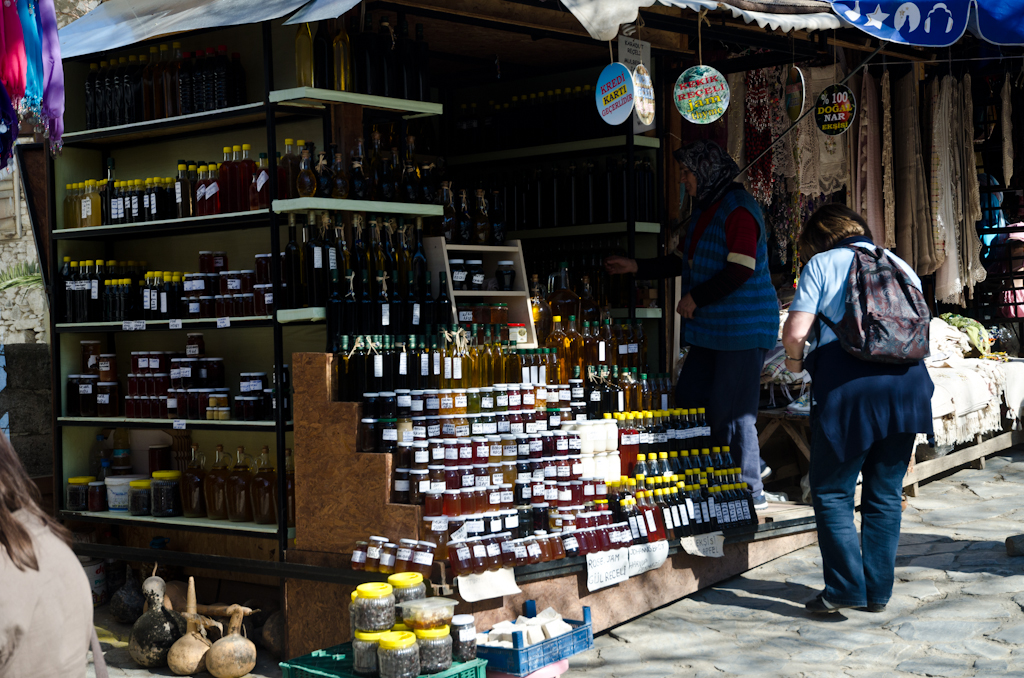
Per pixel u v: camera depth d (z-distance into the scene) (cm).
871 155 727
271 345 484
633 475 472
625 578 430
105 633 470
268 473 450
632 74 430
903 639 396
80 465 541
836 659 379
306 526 415
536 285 533
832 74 700
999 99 790
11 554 160
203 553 514
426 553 371
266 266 450
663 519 458
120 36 466
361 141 445
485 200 516
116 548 487
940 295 774
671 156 659
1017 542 494
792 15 486
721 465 502
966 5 425
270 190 429
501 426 408
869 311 410
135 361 511
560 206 622
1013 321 879
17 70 347
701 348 533
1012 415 779
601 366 491
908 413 415
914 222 744
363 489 395
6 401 561
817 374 429
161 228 479
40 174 533
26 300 891
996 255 866
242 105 460
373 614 330
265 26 429
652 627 432
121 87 503
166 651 420
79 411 530
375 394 397
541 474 417
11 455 170
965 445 754
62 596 165
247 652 402
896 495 430
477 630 376
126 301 508
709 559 484
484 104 671
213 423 462
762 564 521
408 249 450
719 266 512
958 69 774
